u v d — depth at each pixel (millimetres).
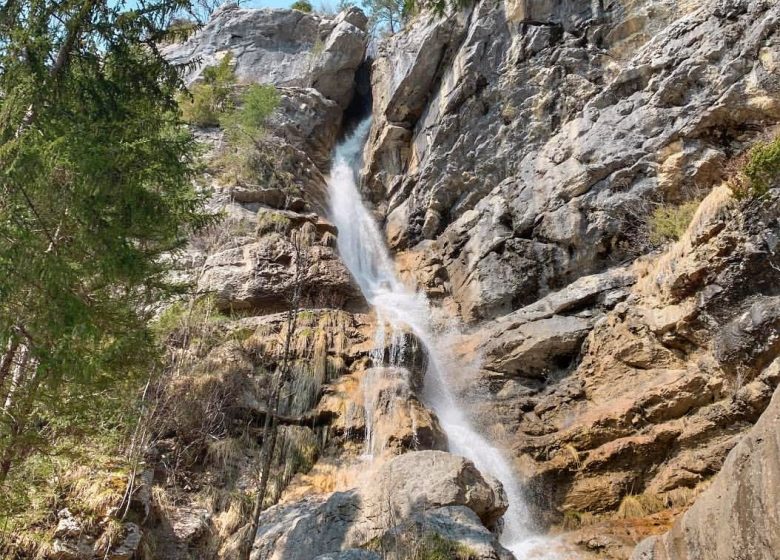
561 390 14680
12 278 6559
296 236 18297
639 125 16625
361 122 29438
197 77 26234
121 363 8141
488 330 17094
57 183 7129
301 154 24062
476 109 20484
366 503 9547
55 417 8258
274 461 12734
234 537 10547
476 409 15391
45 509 8641
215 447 12492
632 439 12734
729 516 5863
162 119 9062
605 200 16625
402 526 8719
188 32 8859
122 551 8703
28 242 6555
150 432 11031
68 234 7426
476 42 20469
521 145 19469
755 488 5547
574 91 18688
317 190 23469
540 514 12891
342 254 21516
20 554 8109
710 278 12398
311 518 9758
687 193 15547
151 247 9945
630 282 15312
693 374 12547
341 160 27109
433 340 17922
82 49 7941
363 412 13570
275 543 9680
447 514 9000
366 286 21000
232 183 20734
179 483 11695
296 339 14945
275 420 9703
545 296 17422
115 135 7652
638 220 16062
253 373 14094
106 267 7250
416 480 9664
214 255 17266
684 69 16016
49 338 7066
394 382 13852
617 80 17562
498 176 19969
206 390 13055
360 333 16016
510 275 17828
